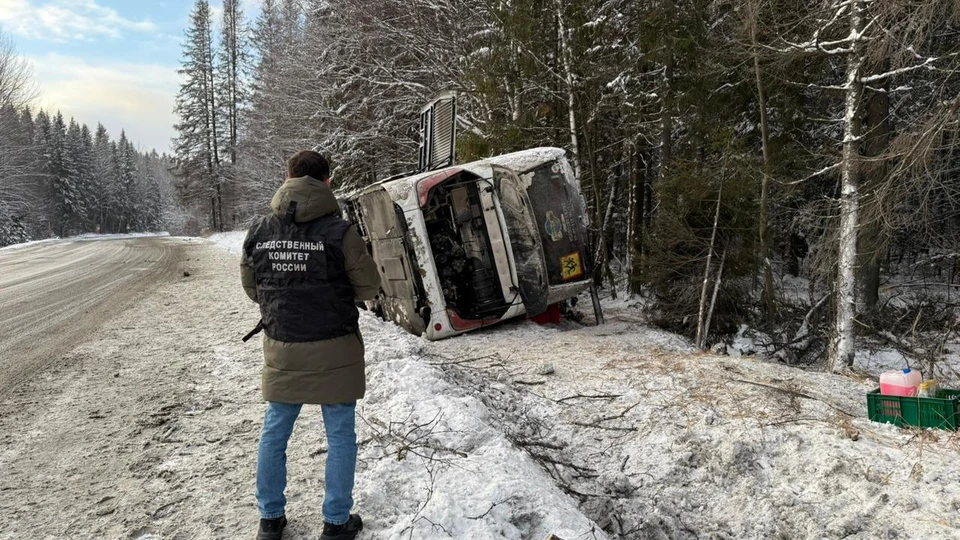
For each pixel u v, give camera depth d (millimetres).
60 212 73875
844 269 8523
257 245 2971
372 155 20844
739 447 4684
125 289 13906
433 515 3102
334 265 2895
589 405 5930
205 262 21516
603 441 5266
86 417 5195
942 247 12359
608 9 13961
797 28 10297
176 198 58469
